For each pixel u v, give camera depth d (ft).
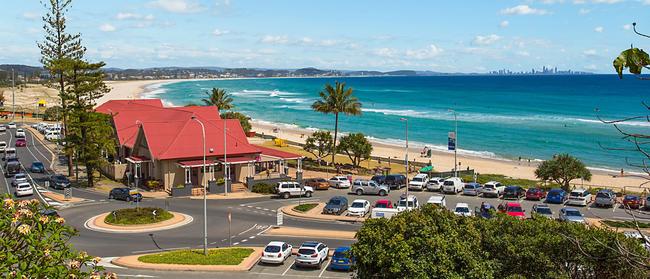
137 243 130.11
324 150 258.37
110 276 42.96
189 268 106.93
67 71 212.23
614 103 624.18
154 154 204.13
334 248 124.36
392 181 212.64
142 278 101.50
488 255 71.97
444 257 70.18
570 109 569.23
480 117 512.63
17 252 40.09
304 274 105.09
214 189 199.41
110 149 213.25
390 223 76.54
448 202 185.57
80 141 208.13
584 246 64.23
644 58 25.13
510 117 508.94
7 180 221.87
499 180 236.84
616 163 294.05
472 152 335.06
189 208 172.35
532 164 296.10
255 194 197.16
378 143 374.84
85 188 205.87
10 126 401.29
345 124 479.41
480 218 80.69
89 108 212.84
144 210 156.04
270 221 154.51
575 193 180.96
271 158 217.97
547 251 68.49
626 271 60.13
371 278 74.64
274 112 588.09
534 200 192.03
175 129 215.72
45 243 40.29
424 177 213.87
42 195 189.88
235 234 139.13
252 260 112.68
